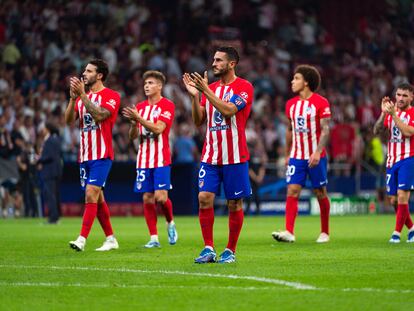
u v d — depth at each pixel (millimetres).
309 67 48094
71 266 33531
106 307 24000
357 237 52469
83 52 99125
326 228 48531
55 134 72125
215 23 116750
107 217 42062
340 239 50375
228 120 33375
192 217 86062
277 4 126562
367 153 101500
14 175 85375
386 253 39438
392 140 46906
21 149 85062
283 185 97250
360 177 101000
